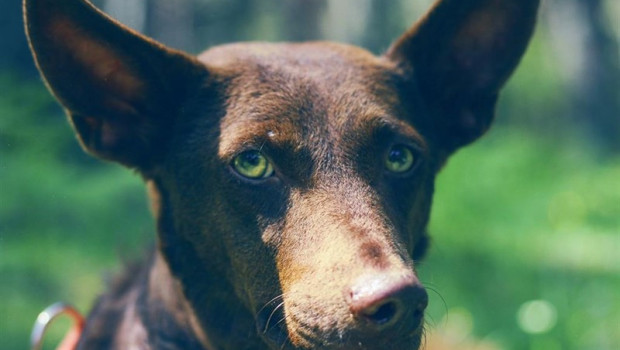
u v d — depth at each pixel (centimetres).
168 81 64
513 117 388
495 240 136
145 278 69
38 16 60
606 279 128
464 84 69
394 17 302
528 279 127
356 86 62
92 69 63
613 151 317
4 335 116
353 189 58
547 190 160
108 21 61
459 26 67
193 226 63
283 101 61
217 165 61
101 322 71
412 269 55
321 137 59
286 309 57
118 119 65
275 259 58
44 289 132
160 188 65
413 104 65
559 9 352
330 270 54
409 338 54
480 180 144
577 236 151
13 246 136
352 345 53
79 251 140
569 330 105
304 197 58
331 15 282
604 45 348
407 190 61
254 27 271
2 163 146
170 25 229
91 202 146
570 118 358
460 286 122
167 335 66
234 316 63
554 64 399
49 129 152
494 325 109
